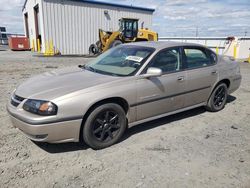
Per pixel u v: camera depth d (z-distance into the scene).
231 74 5.47
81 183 2.79
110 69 4.19
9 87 7.14
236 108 5.73
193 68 4.66
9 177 2.85
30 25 29.53
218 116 5.13
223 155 3.48
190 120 4.84
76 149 3.57
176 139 3.96
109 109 3.57
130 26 20.34
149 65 4.00
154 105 4.08
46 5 20.73
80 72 4.21
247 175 3.01
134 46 4.63
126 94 3.66
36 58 17.41
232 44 24.52
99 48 20.50
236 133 4.26
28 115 3.18
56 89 3.39
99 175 2.95
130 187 2.74
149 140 3.91
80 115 3.27
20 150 3.46
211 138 4.04
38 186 2.71
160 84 4.07
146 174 2.99
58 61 15.27
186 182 2.85
